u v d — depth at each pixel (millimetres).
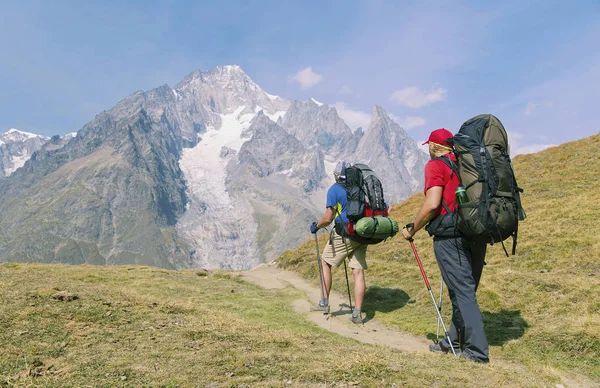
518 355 7500
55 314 6691
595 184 18797
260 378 4680
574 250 12203
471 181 5984
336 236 10305
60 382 4285
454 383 4730
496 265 12656
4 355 4871
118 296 8602
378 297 12305
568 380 6379
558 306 9148
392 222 9477
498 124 6281
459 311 6398
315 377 4738
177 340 6062
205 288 13734
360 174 9664
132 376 4586
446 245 6508
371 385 4559
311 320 9992
